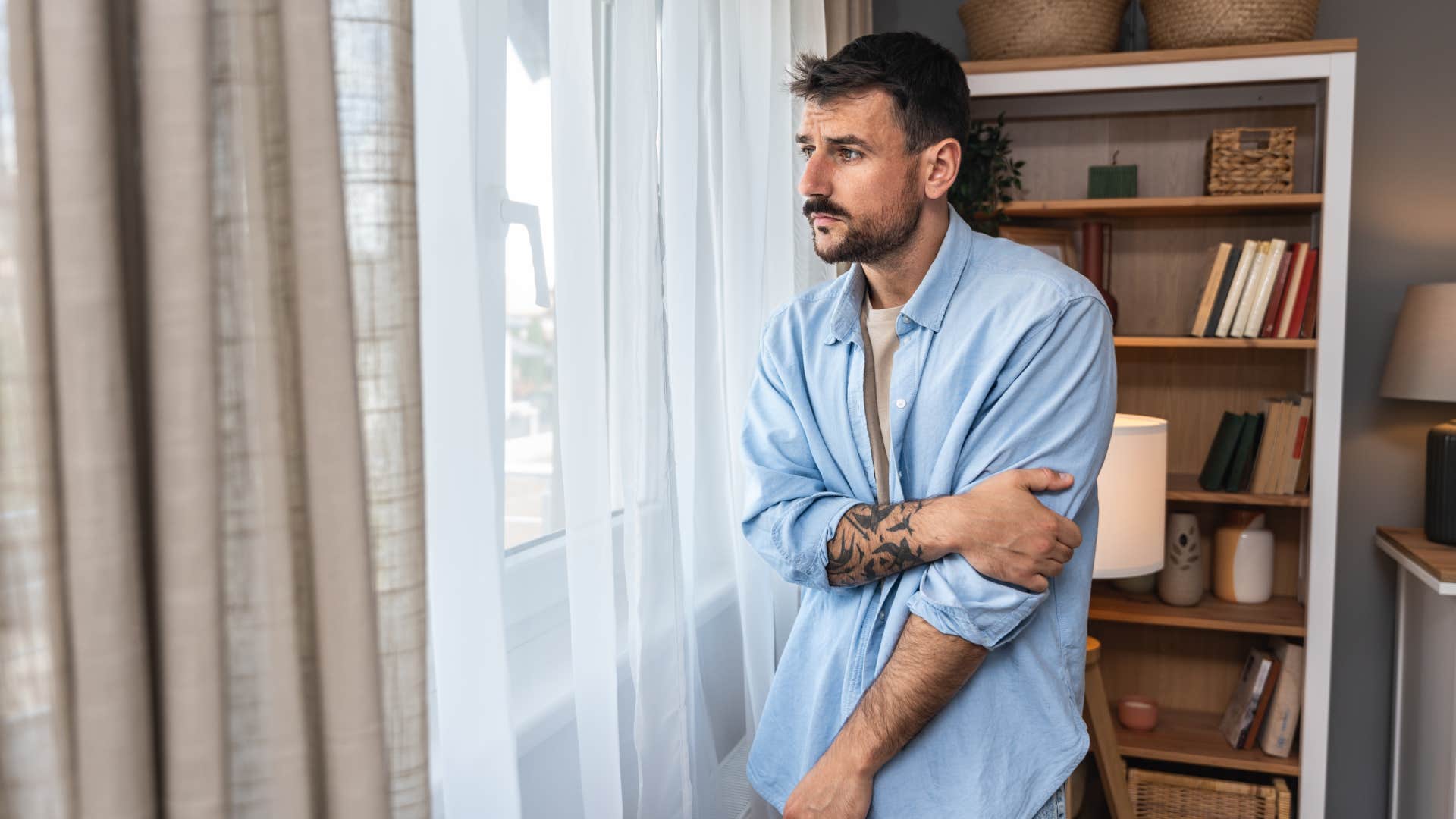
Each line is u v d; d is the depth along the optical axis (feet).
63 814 1.69
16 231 1.63
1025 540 3.65
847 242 3.97
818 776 3.92
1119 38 9.32
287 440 2.02
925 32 10.04
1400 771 8.71
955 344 4.01
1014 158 9.66
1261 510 8.86
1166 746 8.65
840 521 4.02
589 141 3.84
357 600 2.03
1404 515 9.05
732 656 5.58
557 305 3.82
